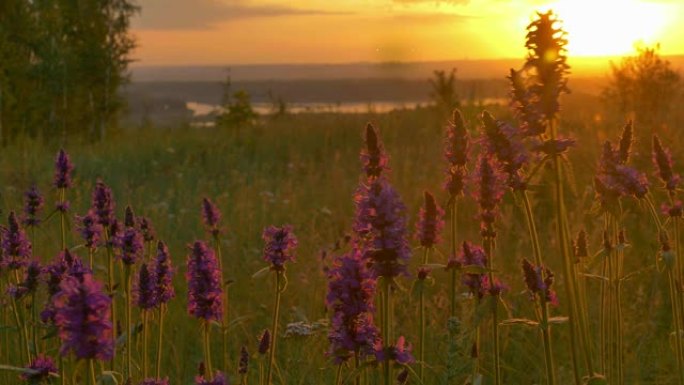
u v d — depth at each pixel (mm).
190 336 5668
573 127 14648
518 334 5367
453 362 3773
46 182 11141
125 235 4062
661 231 3344
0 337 4637
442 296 5441
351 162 14617
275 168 15336
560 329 5398
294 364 4570
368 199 2678
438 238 3422
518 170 2898
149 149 17906
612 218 3613
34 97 37062
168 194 11203
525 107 2773
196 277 3520
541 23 2738
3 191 10242
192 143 18672
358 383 3441
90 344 2414
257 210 9836
